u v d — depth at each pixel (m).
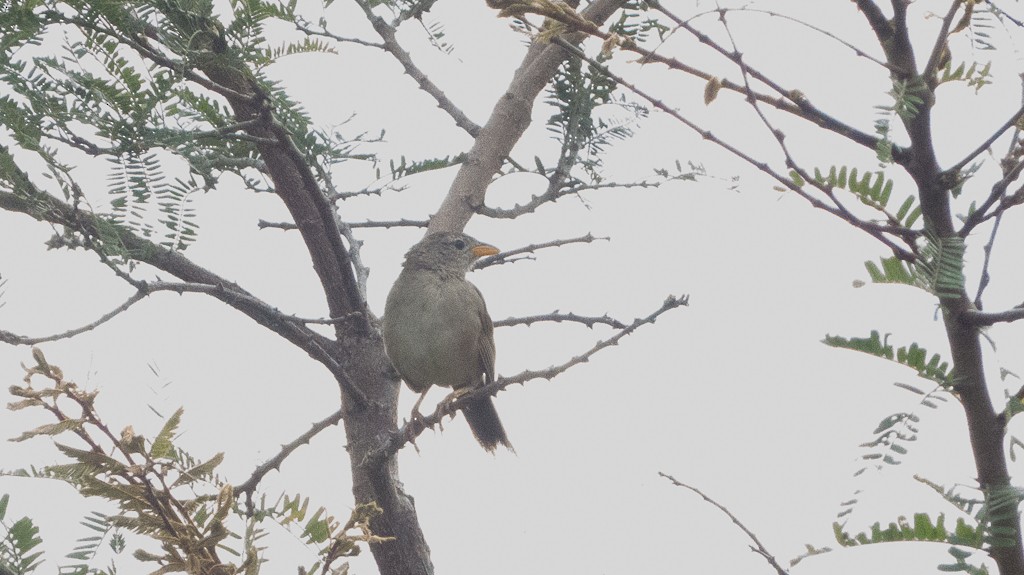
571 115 10.04
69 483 4.16
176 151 6.55
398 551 8.62
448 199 10.23
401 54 10.22
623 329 7.43
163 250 7.74
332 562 4.41
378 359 9.31
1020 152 4.69
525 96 10.44
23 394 4.12
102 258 6.32
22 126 6.17
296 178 8.91
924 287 4.01
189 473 4.36
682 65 4.65
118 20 6.18
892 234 4.51
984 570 3.73
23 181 6.45
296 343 8.58
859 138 4.60
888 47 4.62
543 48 10.55
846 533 4.04
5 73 6.19
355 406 9.09
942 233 4.60
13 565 3.80
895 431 3.68
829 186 4.71
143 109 6.38
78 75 6.32
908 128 4.54
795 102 4.61
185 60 6.43
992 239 4.43
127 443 4.18
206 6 6.45
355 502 9.01
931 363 3.87
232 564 4.24
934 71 4.49
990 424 4.26
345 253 8.27
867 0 4.56
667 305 7.39
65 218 6.45
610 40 4.65
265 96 6.70
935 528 3.96
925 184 4.59
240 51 6.61
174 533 4.23
